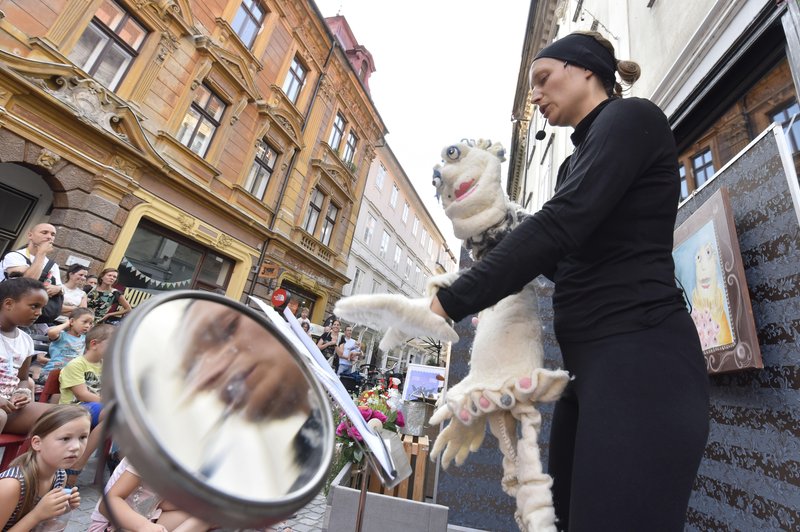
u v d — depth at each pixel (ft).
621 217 2.74
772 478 4.48
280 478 0.91
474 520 8.12
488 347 3.07
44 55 20.90
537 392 2.72
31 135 20.10
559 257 2.39
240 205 34.47
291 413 1.11
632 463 2.16
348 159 53.06
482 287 2.33
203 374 0.98
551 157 29.68
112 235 24.13
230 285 34.68
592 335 2.67
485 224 3.10
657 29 12.05
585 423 2.41
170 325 1.01
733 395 5.24
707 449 5.71
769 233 4.72
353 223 54.70
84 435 6.39
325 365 3.48
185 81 28.81
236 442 0.91
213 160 31.63
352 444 8.14
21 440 7.76
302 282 43.37
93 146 22.90
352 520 7.22
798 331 4.24
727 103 7.84
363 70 59.31
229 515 0.74
